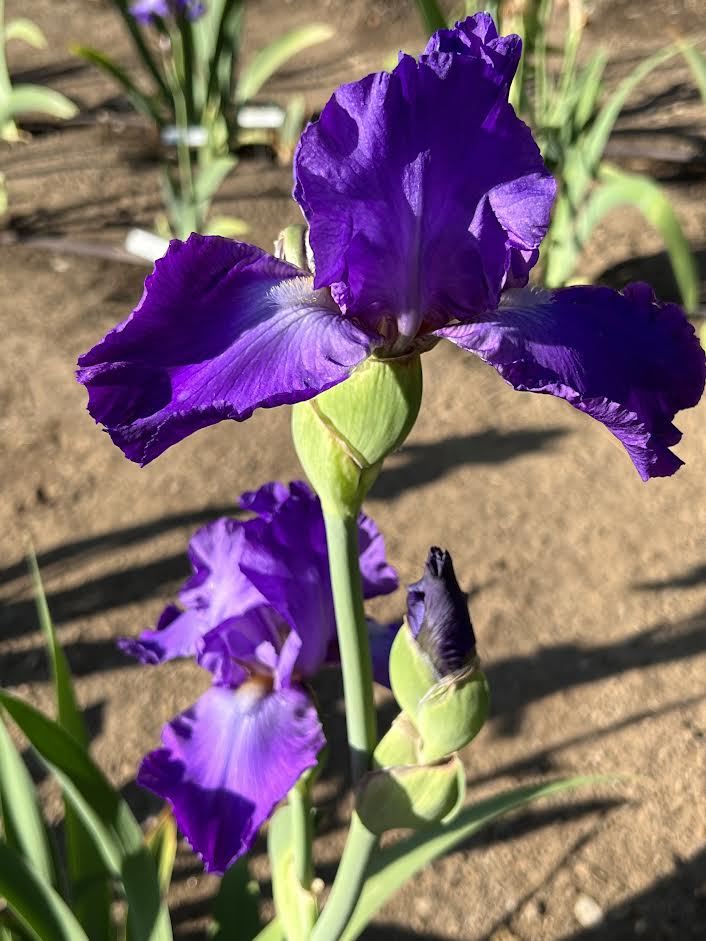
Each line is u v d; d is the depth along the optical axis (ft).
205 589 0.97
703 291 2.75
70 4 5.00
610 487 2.22
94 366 0.60
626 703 1.76
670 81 3.94
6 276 2.91
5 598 1.98
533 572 2.02
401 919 1.46
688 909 1.46
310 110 3.82
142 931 0.92
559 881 1.50
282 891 1.02
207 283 0.65
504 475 2.26
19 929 1.13
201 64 3.13
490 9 2.44
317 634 0.91
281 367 0.64
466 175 0.69
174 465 2.31
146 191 3.38
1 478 2.25
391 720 1.74
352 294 0.69
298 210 3.24
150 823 1.58
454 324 0.72
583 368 0.70
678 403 0.75
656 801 1.60
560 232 2.63
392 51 4.44
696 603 1.94
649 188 2.27
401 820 0.80
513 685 1.79
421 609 0.74
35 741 0.91
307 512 0.88
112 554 2.07
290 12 4.85
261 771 0.86
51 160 3.59
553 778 1.64
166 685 1.80
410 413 0.68
